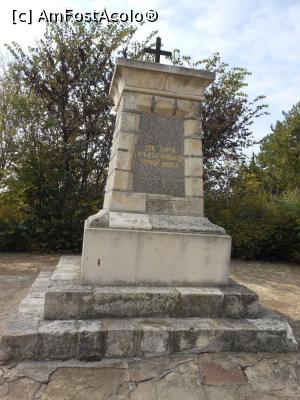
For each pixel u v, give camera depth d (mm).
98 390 2723
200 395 2746
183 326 3363
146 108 4512
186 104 4602
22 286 5742
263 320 3674
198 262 4008
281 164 21797
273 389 2877
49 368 2961
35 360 3041
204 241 4031
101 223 3914
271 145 22781
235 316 3721
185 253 3982
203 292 3730
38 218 9797
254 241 10195
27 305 3777
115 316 3510
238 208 10617
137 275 3863
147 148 4457
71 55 10773
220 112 11633
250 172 14570
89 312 3461
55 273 4285
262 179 20250
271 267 9312
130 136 4383
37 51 10836
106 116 10930
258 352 3420
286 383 2969
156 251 3916
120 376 2912
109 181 4703
